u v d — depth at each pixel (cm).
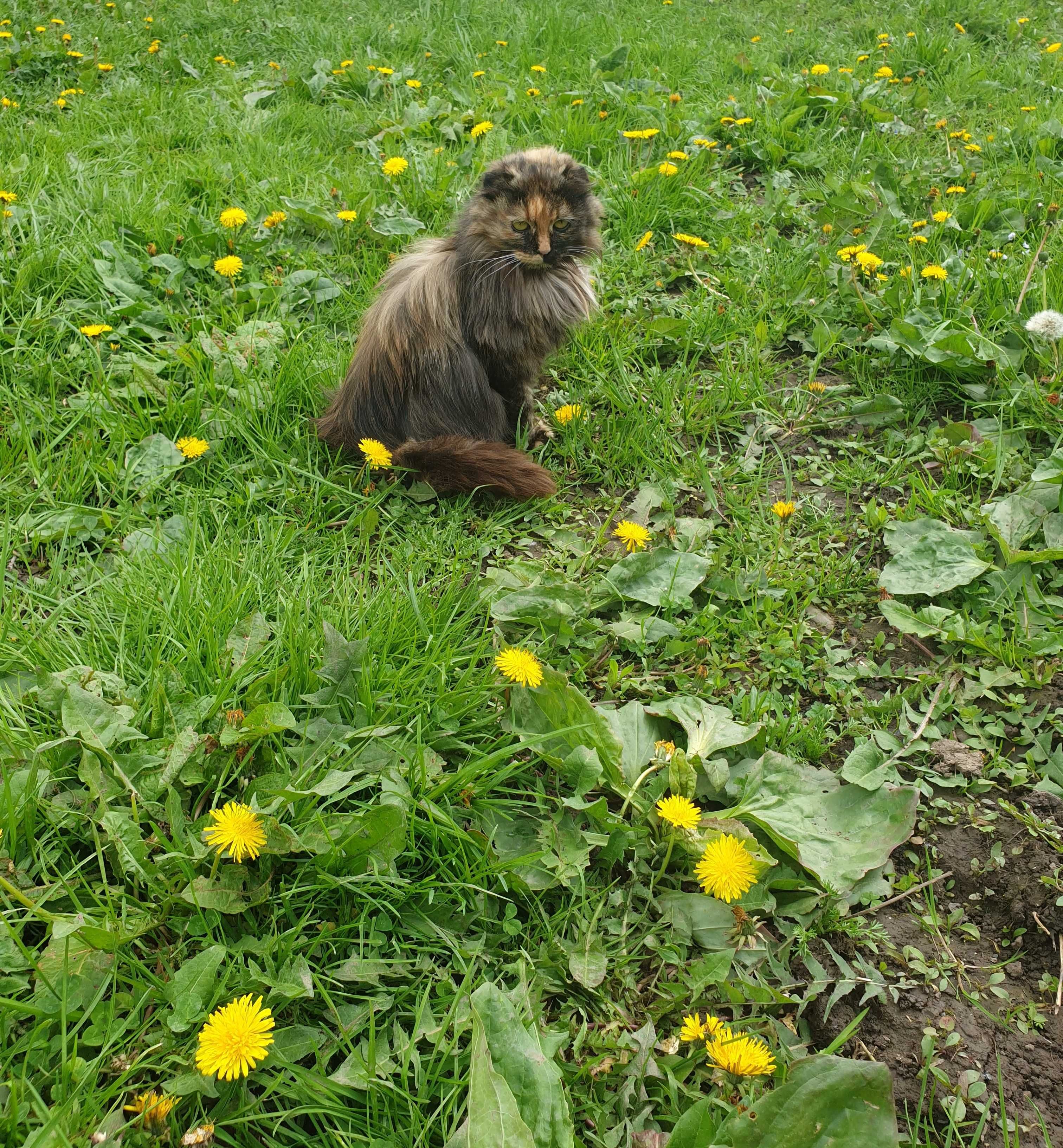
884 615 102
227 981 74
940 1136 73
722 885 77
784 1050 75
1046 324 119
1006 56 240
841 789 87
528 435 124
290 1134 71
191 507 109
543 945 79
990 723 93
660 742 89
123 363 125
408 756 86
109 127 185
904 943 82
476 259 117
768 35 256
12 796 79
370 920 79
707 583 104
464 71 218
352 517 110
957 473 114
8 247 139
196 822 80
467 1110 71
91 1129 68
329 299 138
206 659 92
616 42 235
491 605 98
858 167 173
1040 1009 78
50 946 73
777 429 124
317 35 238
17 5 250
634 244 152
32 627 94
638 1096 73
